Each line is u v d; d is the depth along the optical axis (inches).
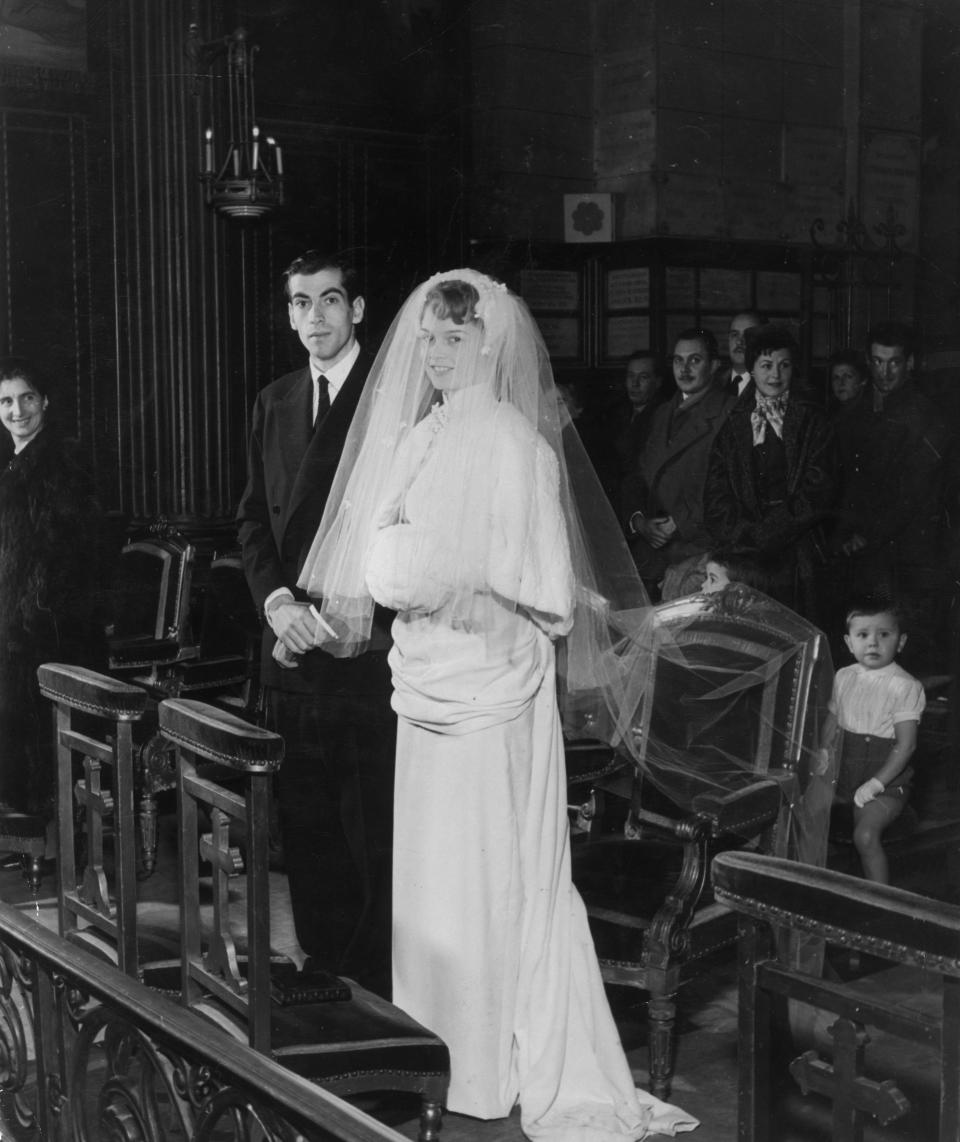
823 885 79.3
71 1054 111.9
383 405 128.2
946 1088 73.7
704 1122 126.2
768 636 148.6
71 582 192.5
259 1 286.0
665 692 149.7
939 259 332.8
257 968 105.7
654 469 236.2
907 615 218.2
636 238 317.1
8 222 267.9
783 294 331.0
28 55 266.2
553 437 128.2
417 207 311.3
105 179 273.9
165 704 116.4
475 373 120.9
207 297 273.4
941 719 215.6
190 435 273.7
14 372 196.9
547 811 125.3
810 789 148.8
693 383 235.5
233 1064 92.3
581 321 326.3
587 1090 123.9
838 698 171.3
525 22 317.4
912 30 334.6
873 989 147.6
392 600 122.6
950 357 311.9
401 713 126.6
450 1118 128.8
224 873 113.0
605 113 327.9
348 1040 110.6
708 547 212.8
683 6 313.3
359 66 300.8
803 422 210.1
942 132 342.0
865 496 219.8
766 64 326.3
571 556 136.9
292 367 290.5
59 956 113.1
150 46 267.7
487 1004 123.4
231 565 226.5
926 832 173.0
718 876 85.9
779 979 83.6
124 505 275.6
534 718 125.8
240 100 271.4
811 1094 97.5
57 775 139.9
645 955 128.0
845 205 335.0
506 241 318.0
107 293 275.0
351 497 131.8
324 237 299.3
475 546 119.4
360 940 144.2
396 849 128.5
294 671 144.9
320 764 145.2
